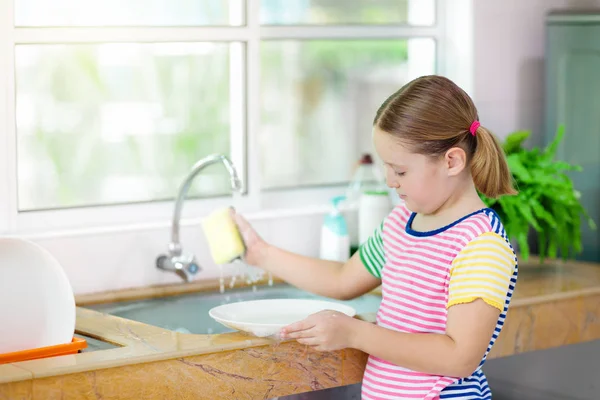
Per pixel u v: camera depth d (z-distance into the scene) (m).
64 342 2.17
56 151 2.98
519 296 2.67
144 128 3.14
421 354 2.00
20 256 2.14
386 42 3.52
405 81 3.55
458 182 2.08
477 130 2.06
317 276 2.34
